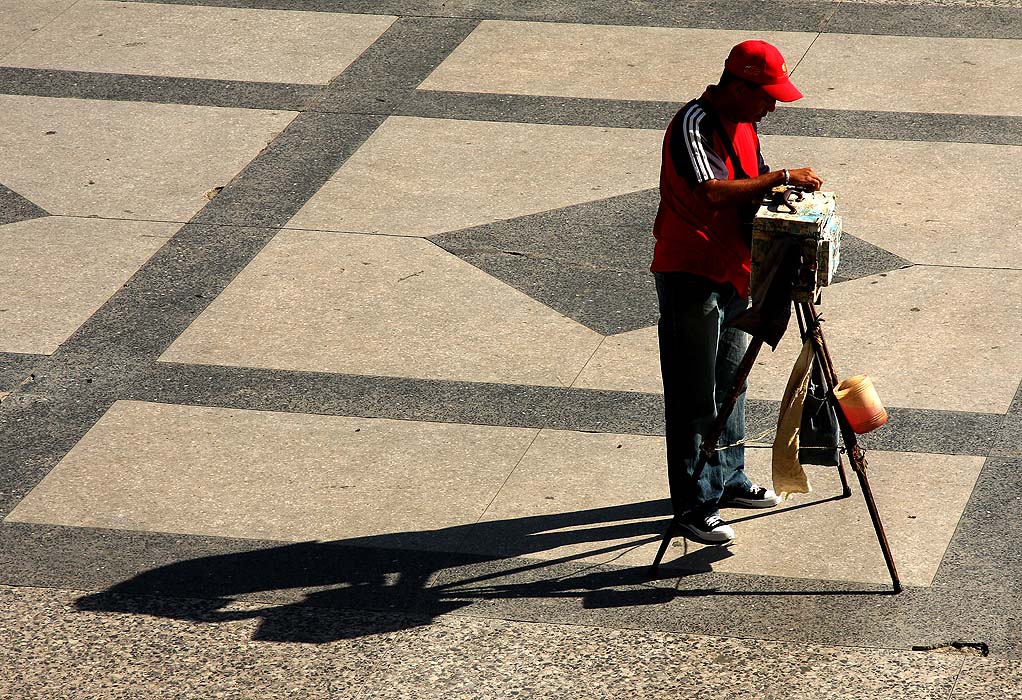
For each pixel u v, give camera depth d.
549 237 16.84
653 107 20.03
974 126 19.02
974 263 15.77
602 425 13.27
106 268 16.44
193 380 14.23
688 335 11.08
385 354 14.57
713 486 11.45
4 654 10.62
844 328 14.62
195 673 10.36
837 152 18.44
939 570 11.09
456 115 20.03
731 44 22.00
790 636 10.50
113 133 19.80
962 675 10.01
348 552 11.63
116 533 11.97
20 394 14.08
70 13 24.09
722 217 10.80
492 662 10.38
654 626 10.67
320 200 17.89
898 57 21.28
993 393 13.41
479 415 13.49
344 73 21.50
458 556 11.55
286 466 12.81
